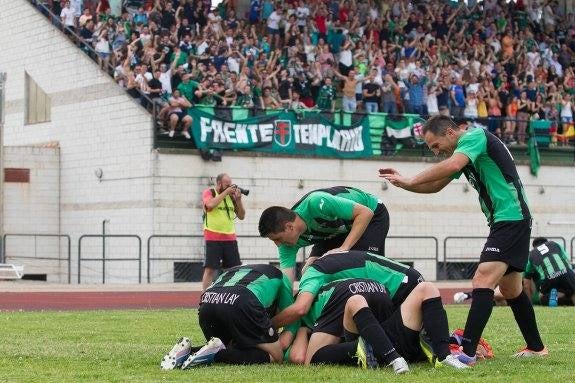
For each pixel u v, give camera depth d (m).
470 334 20.69
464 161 20.69
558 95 72.50
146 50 60.47
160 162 57.66
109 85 60.66
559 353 23.05
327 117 62.06
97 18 64.06
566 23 80.56
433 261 64.69
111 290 49.22
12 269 56.91
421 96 66.75
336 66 66.75
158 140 58.06
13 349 23.56
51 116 65.50
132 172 58.94
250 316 20.02
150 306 40.31
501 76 71.19
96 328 29.75
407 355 19.98
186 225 58.34
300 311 20.17
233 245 40.44
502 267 20.83
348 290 20.11
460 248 65.75
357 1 70.25
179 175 58.16
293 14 66.38
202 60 61.50
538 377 18.69
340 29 67.81
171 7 63.62
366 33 69.31
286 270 22.80
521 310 22.22
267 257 60.16
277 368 19.55
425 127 21.70
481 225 66.62
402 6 71.44
